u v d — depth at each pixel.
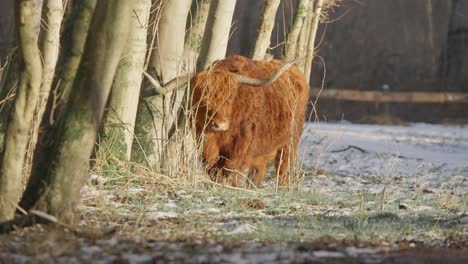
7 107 19.25
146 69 20.80
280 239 12.61
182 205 17.11
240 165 19.89
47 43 19.17
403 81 67.06
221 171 19.86
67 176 12.83
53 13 19.25
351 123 57.19
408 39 69.00
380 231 14.14
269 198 18.75
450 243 13.20
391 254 11.45
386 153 36.66
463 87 66.19
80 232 12.28
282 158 21.75
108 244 11.53
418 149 40.72
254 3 61.06
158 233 12.99
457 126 58.75
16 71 19.48
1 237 11.99
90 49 12.84
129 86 19.61
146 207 16.34
